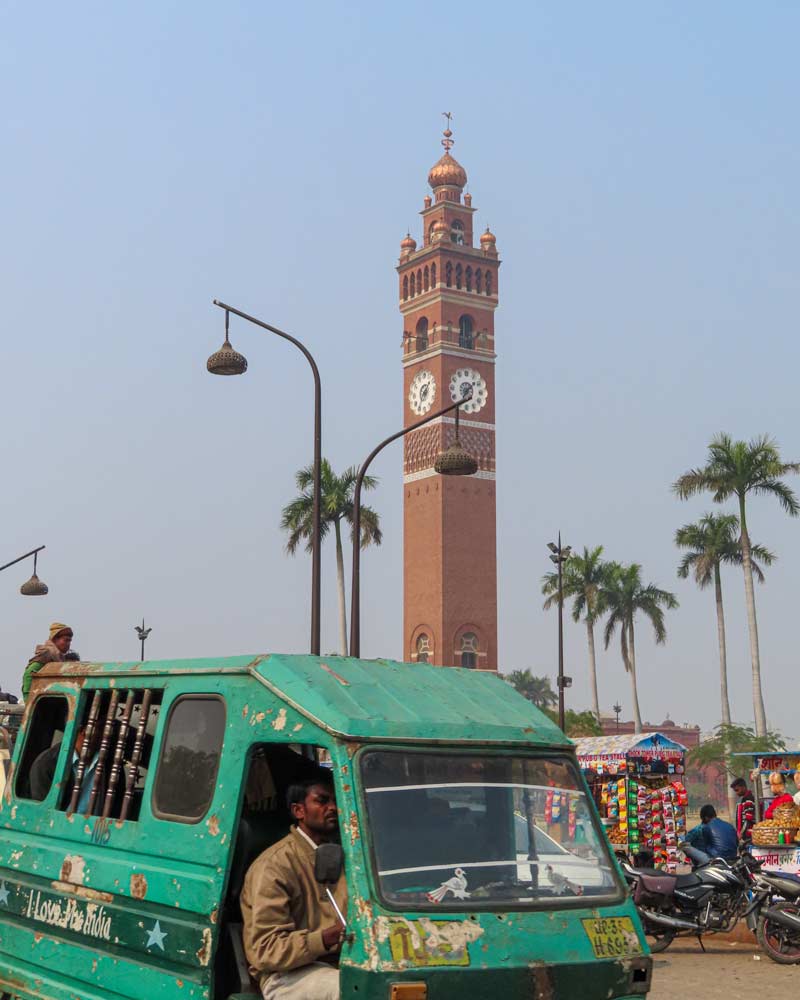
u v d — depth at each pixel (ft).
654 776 78.43
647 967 19.39
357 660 21.58
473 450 319.27
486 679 22.66
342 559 198.90
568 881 19.58
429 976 17.21
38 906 24.12
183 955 19.84
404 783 18.78
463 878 18.45
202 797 20.70
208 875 19.83
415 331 332.80
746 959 45.70
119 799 23.32
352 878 17.78
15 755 26.99
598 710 261.03
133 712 24.07
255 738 20.01
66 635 37.06
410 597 317.63
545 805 20.02
